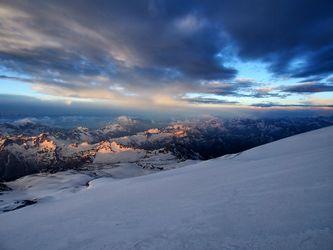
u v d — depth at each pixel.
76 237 18.56
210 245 10.89
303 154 31.47
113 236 16.28
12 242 22.39
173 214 17.84
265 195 16.25
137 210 22.55
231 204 16.28
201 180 31.91
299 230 9.88
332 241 8.45
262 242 9.80
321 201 12.40
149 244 12.95
